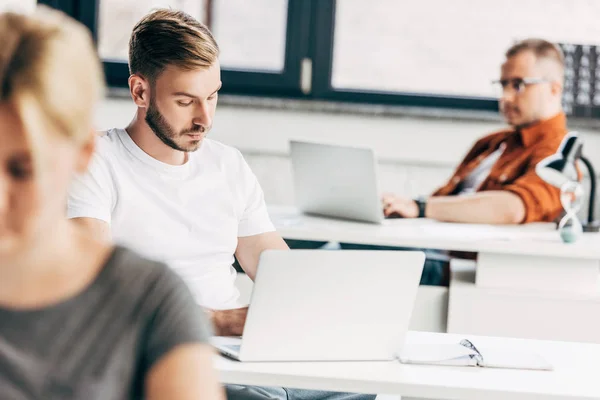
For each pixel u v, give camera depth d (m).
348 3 5.10
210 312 2.09
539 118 3.84
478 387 1.80
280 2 5.10
